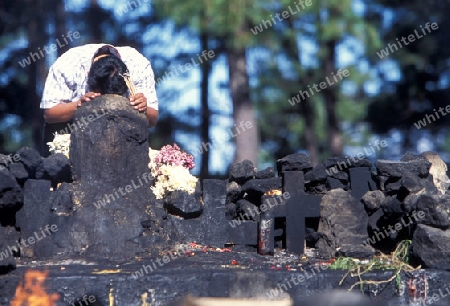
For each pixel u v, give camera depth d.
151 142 19.20
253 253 6.95
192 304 3.50
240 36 13.45
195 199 6.98
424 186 6.66
